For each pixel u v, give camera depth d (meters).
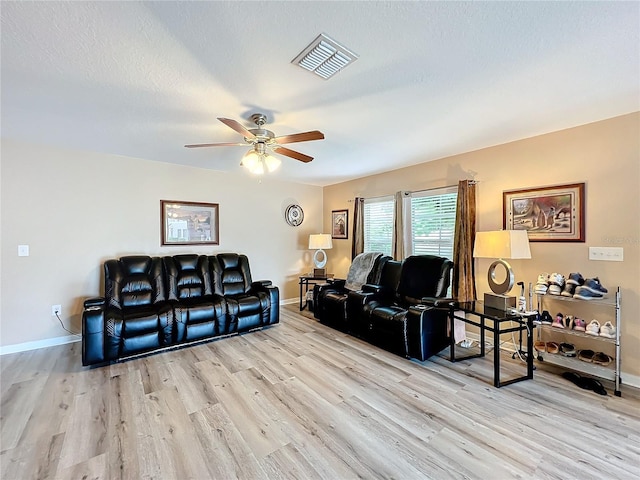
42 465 1.65
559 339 2.99
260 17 1.43
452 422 2.05
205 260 4.21
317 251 5.47
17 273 3.29
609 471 1.62
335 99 2.28
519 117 2.64
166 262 3.89
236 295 4.14
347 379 2.66
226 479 1.57
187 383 2.57
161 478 1.57
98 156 3.76
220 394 2.40
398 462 1.69
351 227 5.49
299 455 1.74
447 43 1.63
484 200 3.54
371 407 2.23
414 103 2.35
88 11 1.37
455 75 1.96
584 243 2.80
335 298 4.08
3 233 3.22
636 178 2.53
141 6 1.35
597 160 2.73
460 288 3.59
